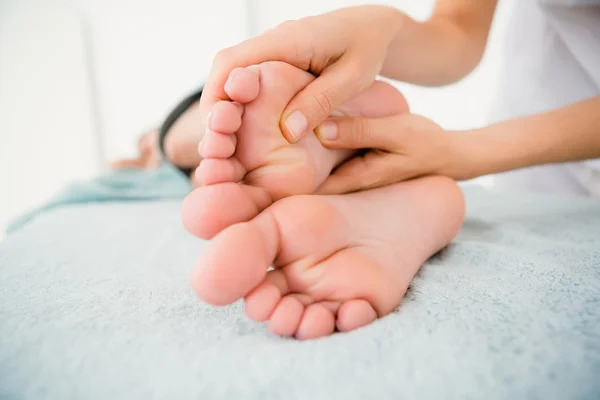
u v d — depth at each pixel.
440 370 0.21
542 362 0.21
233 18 1.30
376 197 0.33
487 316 0.25
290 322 0.24
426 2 1.30
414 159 0.36
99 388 0.21
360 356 0.22
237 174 0.28
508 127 0.42
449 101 1.34
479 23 0.53
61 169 1.21
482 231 0.44
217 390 0.21
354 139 0.33
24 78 1.18
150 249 0.42
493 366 0.21
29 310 0.28
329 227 0.26
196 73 1.33
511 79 0.77
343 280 0.26
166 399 0.20
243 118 0.28
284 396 0.20
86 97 1.24
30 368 0.23
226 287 0.23
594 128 0.41
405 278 0.29
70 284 0.33
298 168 0.29
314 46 0.29
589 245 0.37
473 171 0.40
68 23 1.20
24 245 0.44
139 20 1.29
